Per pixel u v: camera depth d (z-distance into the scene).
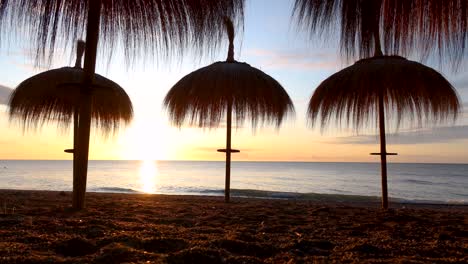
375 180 48.41
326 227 3.60
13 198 6.21
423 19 1.48
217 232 3.02
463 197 27.09
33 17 2.42
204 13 2.55
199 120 6.29
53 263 1.83
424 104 4.79
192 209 5.04
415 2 1.47
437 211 5.93
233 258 2.01
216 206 5.65
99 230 2.74
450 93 4.71
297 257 2.16
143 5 2.73
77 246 2.20
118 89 5.89
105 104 5.79
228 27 2.52
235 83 6.02
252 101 6.11
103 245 2.28
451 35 1.44
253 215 4.43
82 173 3.90
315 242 2.61
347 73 4.89
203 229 3.11
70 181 35.81
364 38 1.44
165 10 2.68
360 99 4.96
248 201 7.39
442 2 1.44
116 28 2.83
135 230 2.91
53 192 8.70
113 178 48.66
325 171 82.12
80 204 3.96
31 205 4.98
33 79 5.44
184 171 83.94
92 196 7.53
